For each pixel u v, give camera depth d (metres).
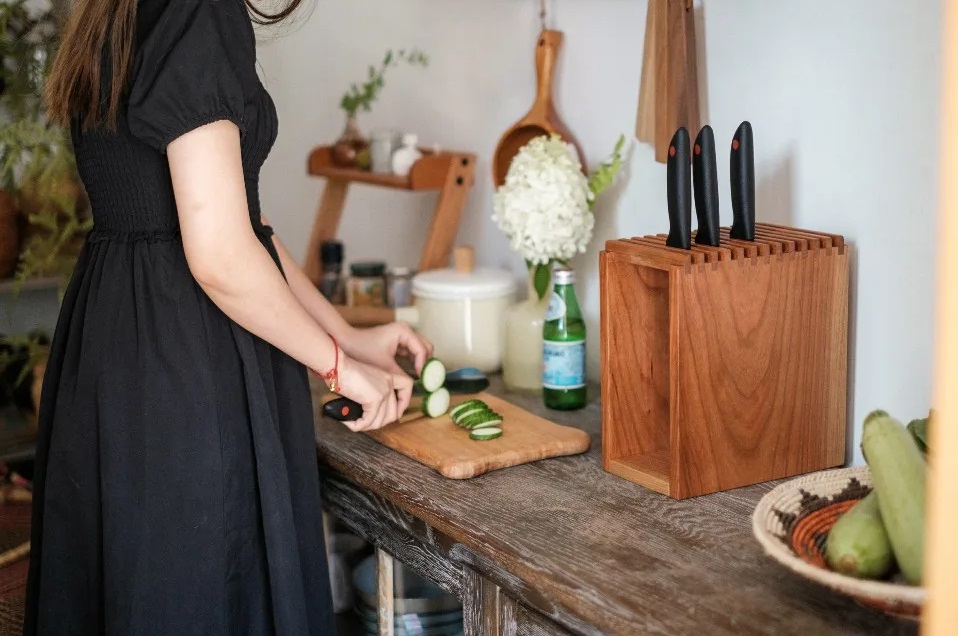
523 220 1.73
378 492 1.44
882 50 1.37
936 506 0.67
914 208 1.35
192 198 1.22
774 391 1.37
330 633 1.50
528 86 2.08
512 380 1.86
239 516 1.36
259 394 1.35
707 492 1.34
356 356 1.69
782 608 1.03
